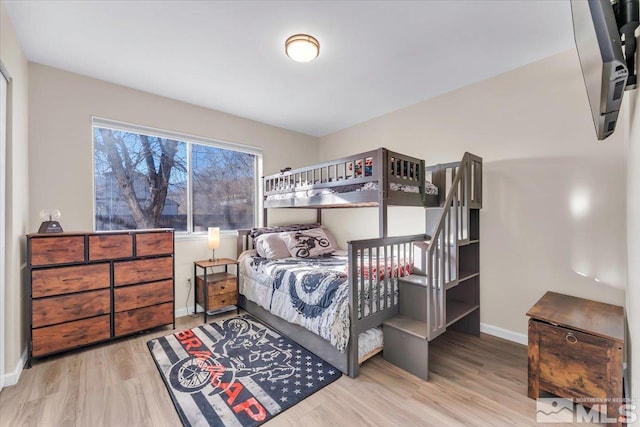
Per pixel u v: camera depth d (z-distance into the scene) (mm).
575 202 2312
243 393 1841
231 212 3854
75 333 2332
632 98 1358
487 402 1779
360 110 3639
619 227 2115
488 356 2352
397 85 2945
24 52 2314
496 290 2734
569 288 2338
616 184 2131
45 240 2213
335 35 2119
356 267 2055
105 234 2494
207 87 2979
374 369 2150
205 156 3609
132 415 1647
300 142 4574
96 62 2490
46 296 2213
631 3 962
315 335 2326
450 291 2951
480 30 2072
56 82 2582
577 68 2299
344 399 1800
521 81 2582
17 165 2090
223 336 2695
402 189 2498
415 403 1768
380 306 2275
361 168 2549
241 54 2367
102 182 2893
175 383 1943
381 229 2297
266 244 3365
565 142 2359
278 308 2707
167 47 2268
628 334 1698
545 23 1997
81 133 2705
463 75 2740
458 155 3021
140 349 2436
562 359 1724
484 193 2812
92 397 1802
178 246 3297
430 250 2004
